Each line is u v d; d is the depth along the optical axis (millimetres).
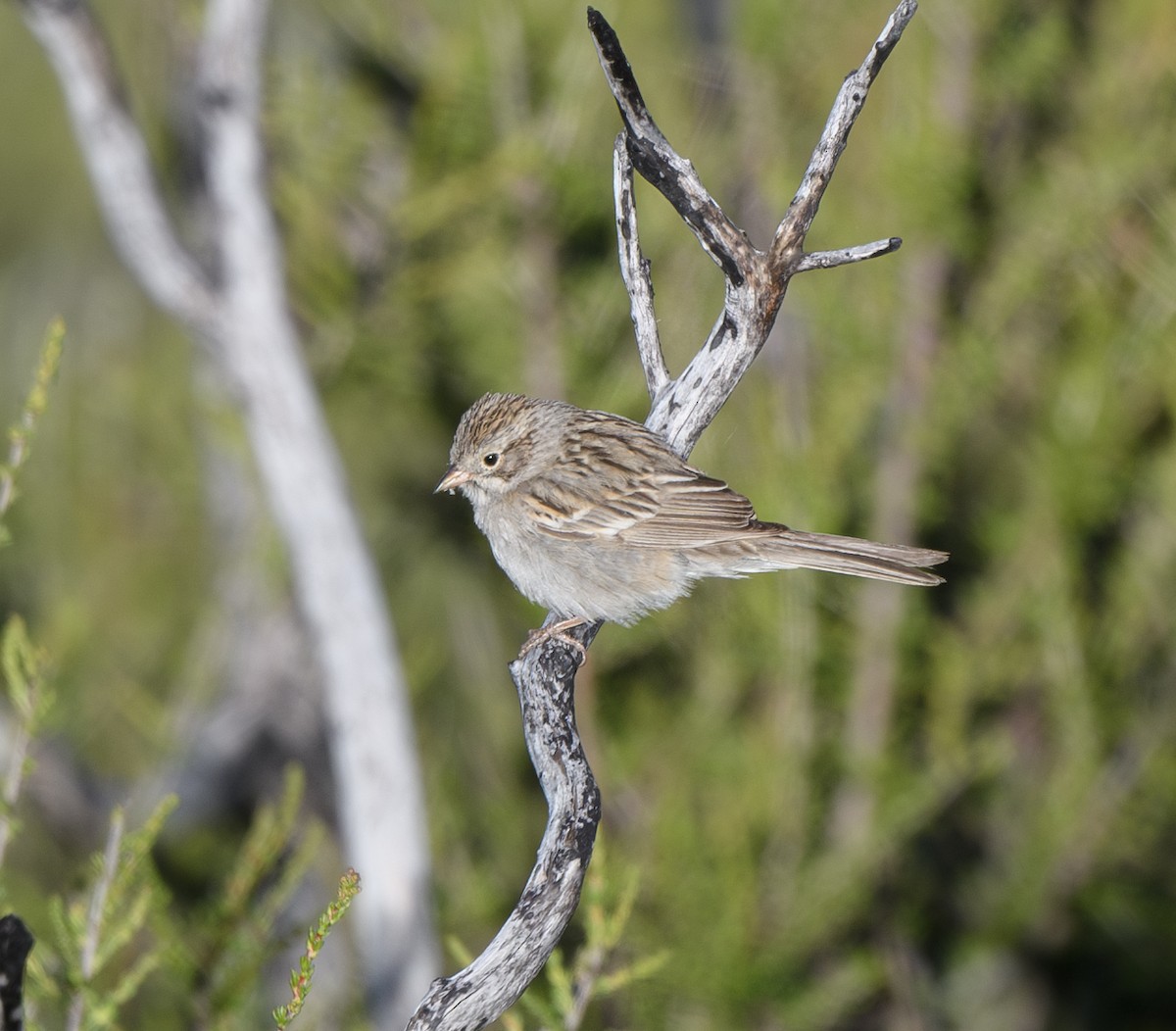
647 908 10766
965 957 13305
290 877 9109
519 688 8023
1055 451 11352
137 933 10703
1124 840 12070
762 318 8781
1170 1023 13562
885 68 11555
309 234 12375
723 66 11945
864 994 11914
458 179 11625
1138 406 11469
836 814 11945
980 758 11750
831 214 11609
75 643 12312
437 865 12383
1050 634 11555
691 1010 10758
